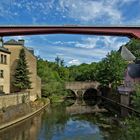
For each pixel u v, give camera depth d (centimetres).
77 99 10900
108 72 9062
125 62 9175
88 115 6034
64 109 7094
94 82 11412
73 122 5159
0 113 4297
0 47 5841
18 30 3734
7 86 6028
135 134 3192
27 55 7069
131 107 6494
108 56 9144
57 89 8969
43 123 5006
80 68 16600
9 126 4509
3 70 5838
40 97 7750
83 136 4062
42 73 8581
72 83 11262
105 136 4025
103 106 8012
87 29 3784
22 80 6606
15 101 5159
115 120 5262
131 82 7938
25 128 4512
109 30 3772
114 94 8806
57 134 4169
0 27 3712
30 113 5650
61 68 13988
